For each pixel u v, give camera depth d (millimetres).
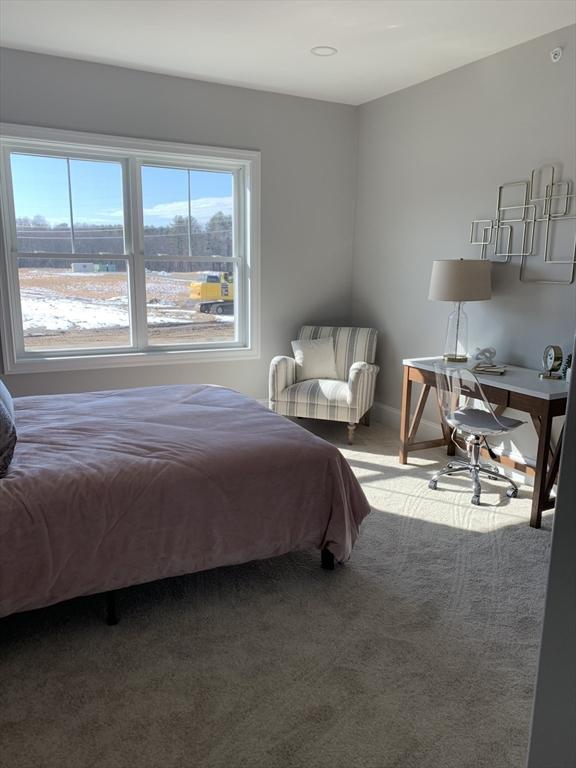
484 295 3496
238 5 2996
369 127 4773
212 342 4773
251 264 4691
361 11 3047
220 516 2156
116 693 1772
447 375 3209
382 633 2080
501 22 3135
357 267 5082
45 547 1867
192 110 4238
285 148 4641
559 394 2834
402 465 3877
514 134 3494
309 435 2514
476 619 2172
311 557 2639
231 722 1661
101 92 3930
